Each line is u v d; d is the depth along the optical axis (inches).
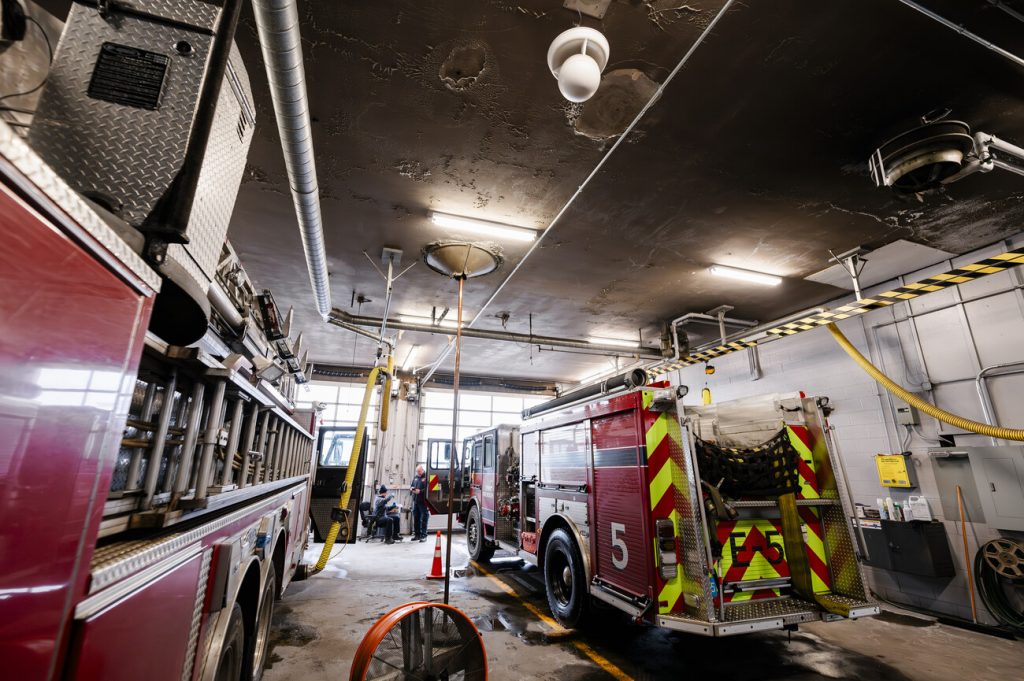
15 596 29.2
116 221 44.0
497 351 467.5
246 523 95.3
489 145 155.6
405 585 257.3
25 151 30.5
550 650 163.0
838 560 147.1
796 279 262.7
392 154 160.7
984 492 205.3
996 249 218.1
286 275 276.8
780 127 144.9
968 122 140.7
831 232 209.0
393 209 196.9
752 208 190.5
